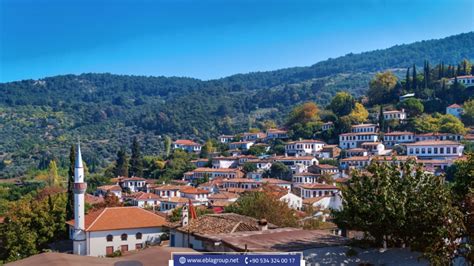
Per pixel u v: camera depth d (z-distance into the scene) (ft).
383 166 115.14
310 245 118.32
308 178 479.00
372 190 111.34
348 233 151.43
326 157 561.84
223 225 151.53
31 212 242.37
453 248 102.47
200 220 164.45
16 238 232.12
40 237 240.12
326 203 331.16
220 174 552.00
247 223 151.53
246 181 471.21
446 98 643.86
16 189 526.16
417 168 115.85
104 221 225.35
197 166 638.12
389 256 114.42
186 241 155.63
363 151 529.04
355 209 111.34
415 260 112.47
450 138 529.86
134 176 601.21
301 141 591.78
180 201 409.49
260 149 641.40
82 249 218.79
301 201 325.01
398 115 612.29
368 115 654.53
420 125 569.23
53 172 615.57
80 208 220.02
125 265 86.63
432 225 105.29
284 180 504.84
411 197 106.93
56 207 251.19
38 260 84.79
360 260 115.96
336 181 424.05
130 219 230.68
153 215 239.30
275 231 141.18
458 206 110.42
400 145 529.04
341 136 590.55
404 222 105.50
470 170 122.83
